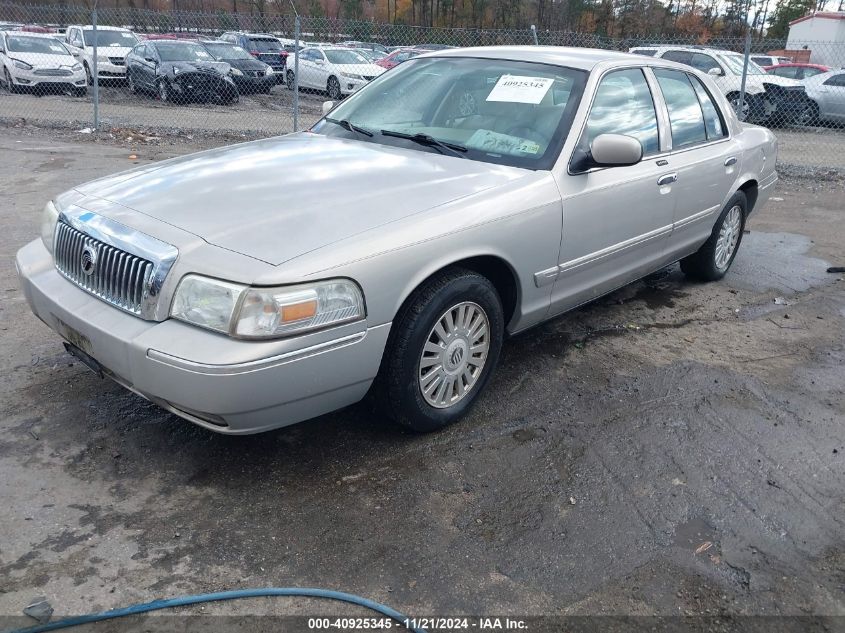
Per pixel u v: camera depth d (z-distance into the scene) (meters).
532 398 3.93
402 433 3.51
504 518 2.94
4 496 2.89
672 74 5.00
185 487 3.03
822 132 16.53
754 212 6.55
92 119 13.40
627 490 3.16
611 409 3.85
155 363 2.67
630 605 2.54
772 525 2.99
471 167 3.71
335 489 3.06
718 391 4.11
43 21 20.33
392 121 4.30
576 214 3.81
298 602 2.46
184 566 2.59
